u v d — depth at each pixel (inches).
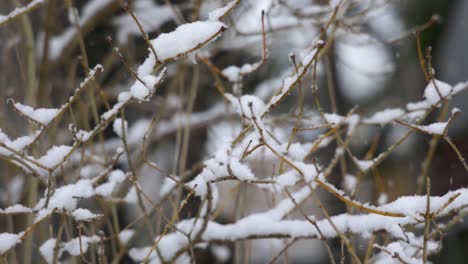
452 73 286.5
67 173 147.2
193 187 96.3
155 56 85.7
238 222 109.0
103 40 209.0
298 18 154.1
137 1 189.0
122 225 190.4
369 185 206.2
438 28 284.2
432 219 91.2
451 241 237.8
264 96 193.3
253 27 161.3
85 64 117.0
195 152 243.9
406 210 93.0
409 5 285.1
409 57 281.4
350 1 148.9
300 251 333.4
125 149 104.0
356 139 250.5
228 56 206.1
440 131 102.3
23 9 108.8
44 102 163.3
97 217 95.8
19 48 157.2
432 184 267.9
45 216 93.1
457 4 282.8
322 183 88.6
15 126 155.1
